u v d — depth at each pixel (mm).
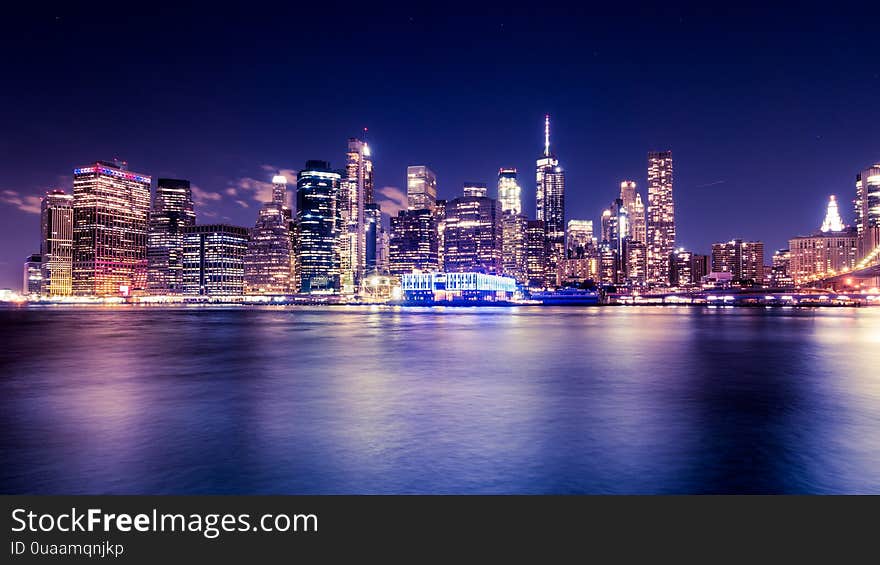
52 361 44031
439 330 91688
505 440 18344
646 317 158750
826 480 14602
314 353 50688
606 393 28203
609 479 14641
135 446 17703
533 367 39719
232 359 45406
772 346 59156
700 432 19484
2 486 14352
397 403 25281
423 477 14812
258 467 15609
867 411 23438
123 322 130250
